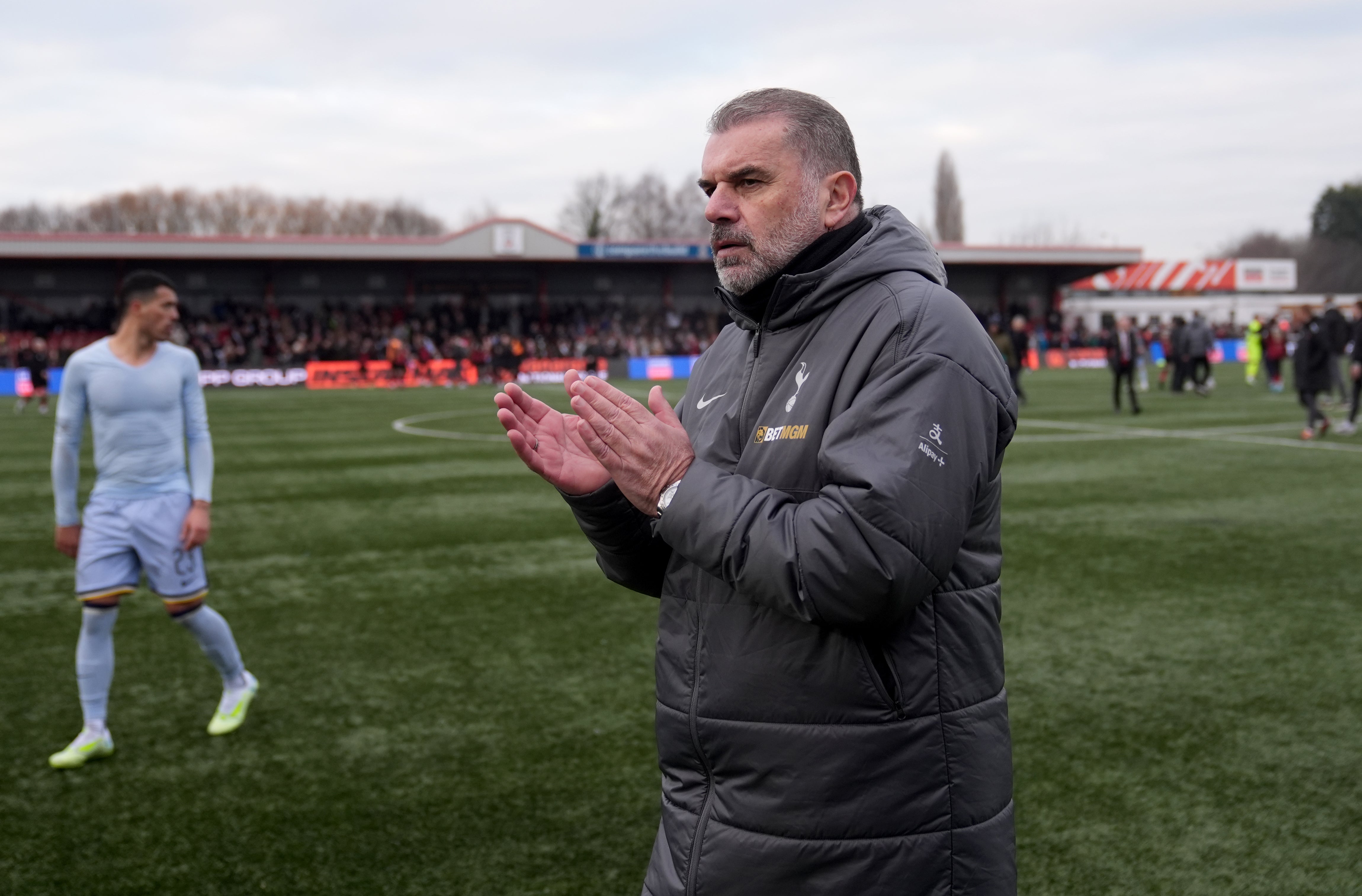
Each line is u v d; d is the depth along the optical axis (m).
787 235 1.71
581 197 77.56
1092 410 18.77
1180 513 8.46
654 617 5.74
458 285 43.44
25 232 58.94
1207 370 22.20
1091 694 4.46
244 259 38.81
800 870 1.63
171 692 4.68
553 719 4.29
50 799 3.62
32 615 5.96
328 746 4.04
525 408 1.92
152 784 3.73
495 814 3.47
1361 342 13.95
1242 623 5.43
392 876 3.08
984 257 45.94
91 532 3.98
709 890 1.68
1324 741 3.95
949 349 1.57
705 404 1.93
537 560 7.17
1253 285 56.22
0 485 11.05
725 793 1.70
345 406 23.47
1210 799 3.51
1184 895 2.95
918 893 1.62
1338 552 7.00
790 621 1.63
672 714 1.76
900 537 1.47
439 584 6.51
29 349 22.66
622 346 39.69
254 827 3.39
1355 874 3.04
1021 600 5.91
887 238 1.73
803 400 1.68
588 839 3.30
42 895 2.98
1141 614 5.62
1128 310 61.62
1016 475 10.59
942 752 1.64
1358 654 4.93
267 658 5.11
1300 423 15.99
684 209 79.31
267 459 12.98
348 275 42.34
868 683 1.60
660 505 1.61
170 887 3.02
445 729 4.20
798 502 1.65
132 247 37.09
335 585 6.50
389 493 10.15
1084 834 3.29
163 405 4.02
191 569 4.07
